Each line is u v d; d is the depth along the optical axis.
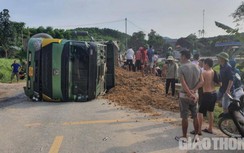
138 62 20.66
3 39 57.16
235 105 7.21
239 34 14.16
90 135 7.88
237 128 7.18
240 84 8.66
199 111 7.81
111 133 8.03
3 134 8.05
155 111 10.66
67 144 7.20
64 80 12.76
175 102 12.02
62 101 12.95
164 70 18.48
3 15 58.16
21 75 25.62
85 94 12.89
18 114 10.45
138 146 7.03
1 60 30.09
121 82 16.64
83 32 16.78
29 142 7.36
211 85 7.77
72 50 12.85
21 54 50.50
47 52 12.78
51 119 9.65
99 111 10.73
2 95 15.84
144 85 15.77
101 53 14.16
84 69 12.88
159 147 6.96
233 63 9.58
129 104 11.82
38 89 13.00
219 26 14.40
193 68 7.18
